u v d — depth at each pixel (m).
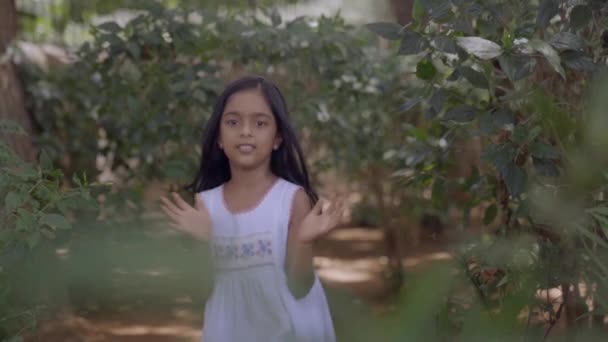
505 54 1.84
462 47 1.94
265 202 2.10
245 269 2.07
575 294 2.11
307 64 4.02
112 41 3.73
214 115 2.21
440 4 2.04
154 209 3.72
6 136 3.62
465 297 1.89
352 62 4.38
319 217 1.89
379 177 5.15
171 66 3.77
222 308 2.08
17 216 2.00
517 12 2.14
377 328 0.53
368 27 2.14
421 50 2.10
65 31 6.72
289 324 2.00
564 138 1.83
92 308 3.53
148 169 4.21
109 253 0.79
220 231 2.09
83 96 4.73
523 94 2.02
